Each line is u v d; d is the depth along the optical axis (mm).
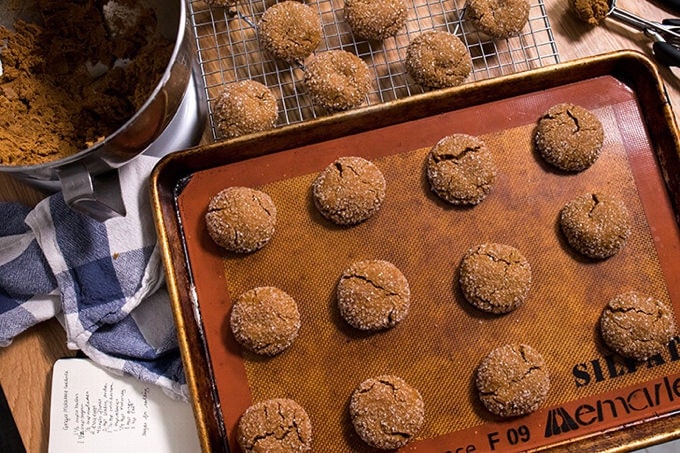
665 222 762
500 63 820
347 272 736
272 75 812
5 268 769
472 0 788
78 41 771
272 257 750
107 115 756
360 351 736
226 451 724
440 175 745
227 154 747
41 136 745
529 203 761
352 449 722
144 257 766
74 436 758
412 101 743
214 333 739
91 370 771
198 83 788
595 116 767
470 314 743
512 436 723
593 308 747
